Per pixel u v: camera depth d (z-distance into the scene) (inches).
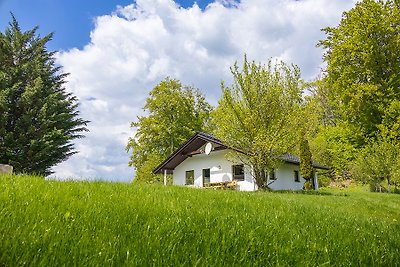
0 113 1315.2
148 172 1477.6
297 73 798.5
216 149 1045.8
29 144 1291.8
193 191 328.5
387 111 1146.7
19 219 118.4
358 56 1227.9
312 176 1063.0
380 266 116.8
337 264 111.8
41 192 184.4
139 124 1683.1
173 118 1724.9
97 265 84.4
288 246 124.4
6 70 1395.2
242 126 777.6
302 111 787.4
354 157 1209.4
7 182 213.3
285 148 763.4
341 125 1338.6
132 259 89.8
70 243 98.7
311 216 234.5
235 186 987.9
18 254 85.5
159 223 139.3
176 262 92.5
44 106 1352.1
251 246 116.1
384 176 924.6
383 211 425.4
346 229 190.5
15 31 1493.6
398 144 950.4
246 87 776.9
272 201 303.3
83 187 244.7
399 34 1206.3
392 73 1200.2
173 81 1753.2
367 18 1205.7
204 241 118.0
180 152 1141.1
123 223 134.2
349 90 1219.2
